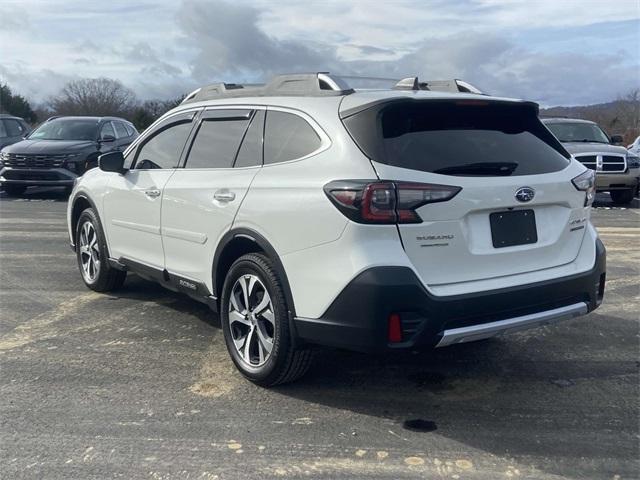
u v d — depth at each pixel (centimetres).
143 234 565
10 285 712
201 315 607
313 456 357
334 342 383
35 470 342
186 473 340
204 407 416
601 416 405
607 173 1424
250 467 346
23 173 1469
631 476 338
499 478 336
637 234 1043
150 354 507
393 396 434
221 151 489
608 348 521
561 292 416
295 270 400
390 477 336
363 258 365
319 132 410
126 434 380
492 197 389
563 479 335
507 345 528
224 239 457
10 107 5622
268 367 428
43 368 478
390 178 367
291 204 400
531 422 397
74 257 858
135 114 5412
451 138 402
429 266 375
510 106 428
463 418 402
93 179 658
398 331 365
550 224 423
